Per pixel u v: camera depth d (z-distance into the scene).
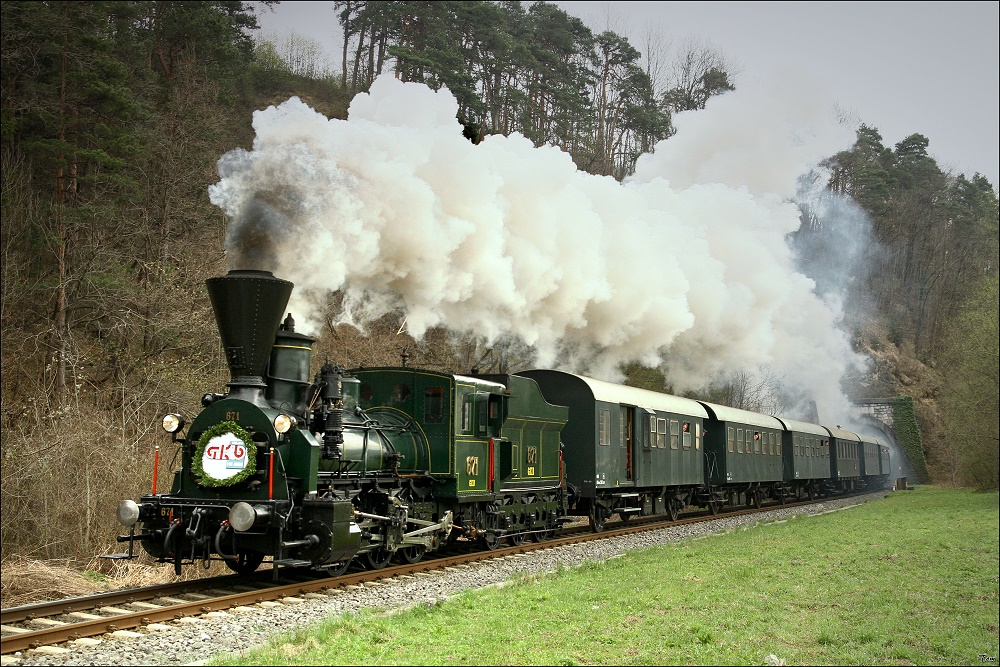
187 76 26.70
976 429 37.84
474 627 8.09
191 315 19.42
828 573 12.43
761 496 29.91
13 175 20.33
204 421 10.04
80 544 13.73
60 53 21.06
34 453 14.21
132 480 14.99
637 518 23.38
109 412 17.78
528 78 43.78
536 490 15.98
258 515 9.31
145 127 24.02
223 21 29.59
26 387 18.64
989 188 86.44
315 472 9.91
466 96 34.94
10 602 11.18
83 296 19.91
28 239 20.22
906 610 10.04
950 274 78.38
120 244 21.41
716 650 7.56
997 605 10.72
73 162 20.94
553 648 7.37
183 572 13.17
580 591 10.20
